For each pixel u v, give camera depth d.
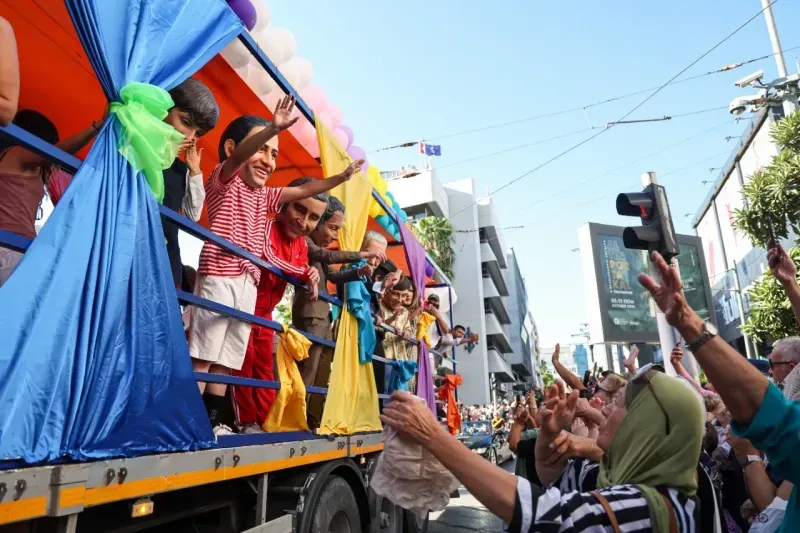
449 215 38.69
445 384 8.65
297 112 4.50
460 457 1.70
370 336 4.91
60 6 3.35
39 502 1.76
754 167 24.91
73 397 1.96
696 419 1.75
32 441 1.79
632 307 28.73
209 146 5.34
